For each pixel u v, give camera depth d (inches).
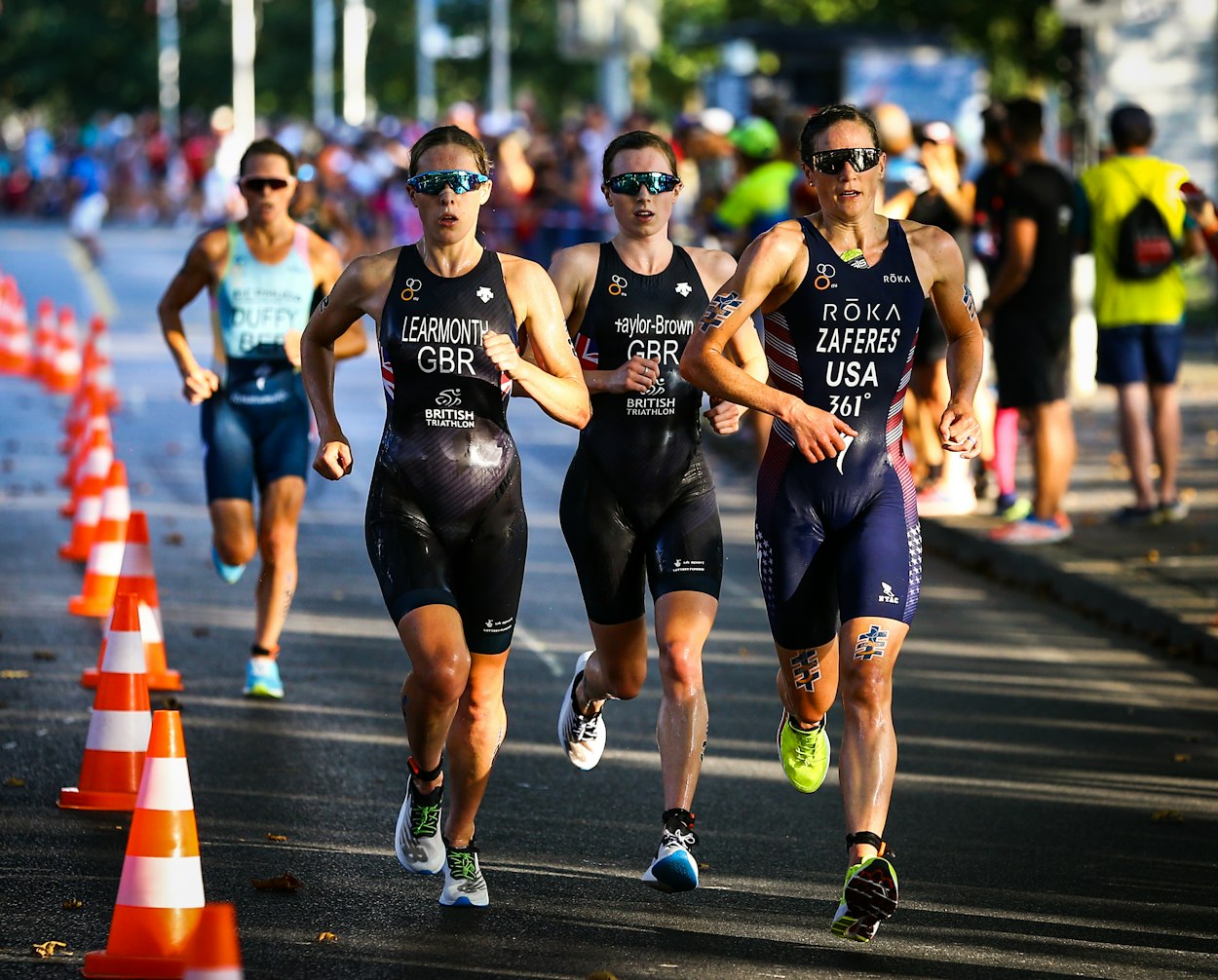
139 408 1326.3
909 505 414.9
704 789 506.0
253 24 5447.8
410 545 400.5
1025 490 927.7
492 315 403.5
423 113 4370.1
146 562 612.7
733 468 1115.9
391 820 472.4
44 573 800.3
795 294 409.4
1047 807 492.4
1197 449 1056.8
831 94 2153.1
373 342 1809.8
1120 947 388.8
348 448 407.5
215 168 3166.8
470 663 398.0
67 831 459.2
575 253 453.1
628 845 456.8
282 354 593.3
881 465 414.3
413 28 5231.3
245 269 591.5
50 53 5639.8
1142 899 420.2
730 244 1057.5
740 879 431.5
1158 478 969.5
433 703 389.7
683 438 448.5
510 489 408.2
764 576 420.8
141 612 563.5
